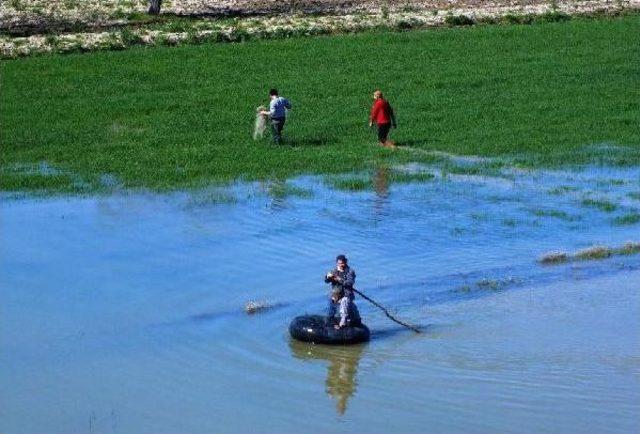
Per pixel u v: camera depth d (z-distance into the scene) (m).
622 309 42.59
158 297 43.09
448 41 100.81
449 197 59.66
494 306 42.78
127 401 33.66
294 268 47.03
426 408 33.56
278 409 33.31
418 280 45.81
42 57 91.12
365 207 57.34
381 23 106.62
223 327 40.03
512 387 35.03
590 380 35.66
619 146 72.12
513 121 77.81
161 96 81.50
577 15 113.00
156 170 63.97
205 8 117.00
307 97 82.56
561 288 45.16
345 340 38.50
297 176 63.59
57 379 35.12
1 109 77.00
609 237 52.94
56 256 48.28
